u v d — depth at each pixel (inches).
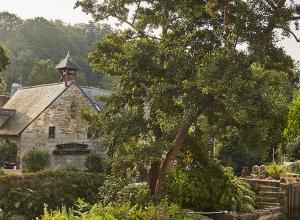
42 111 1144.8
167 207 462.6
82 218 389.4
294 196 693.3
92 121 607.8
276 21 474.6
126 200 534.3
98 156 1192.8
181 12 517.0
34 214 765.9
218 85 447.8
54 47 3112.7
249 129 514.0
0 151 1123.9
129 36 637.9
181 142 534.9
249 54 474.0
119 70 562.9
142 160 511.5
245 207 617.6
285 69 521.3
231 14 499.8
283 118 472.7
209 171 624.1
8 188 768.3
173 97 526.3
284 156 1152.8
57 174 824.3
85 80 2728.8
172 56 523.5
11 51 3053.6
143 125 546.6
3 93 2252.7
